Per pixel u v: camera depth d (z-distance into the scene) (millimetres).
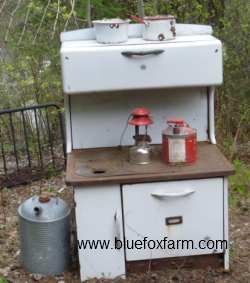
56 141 5141
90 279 2859
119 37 2809
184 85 2713
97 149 3074
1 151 4934
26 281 2922
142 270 2881
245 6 4840
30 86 5082
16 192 4211
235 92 4934
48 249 2904
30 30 4828
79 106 3020
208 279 2852
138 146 2863
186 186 2748
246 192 3998
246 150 4832
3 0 4641
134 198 2750
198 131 3086
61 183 4359
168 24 2828
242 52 4844
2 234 3527
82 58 2666
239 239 3352
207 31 2984
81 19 4617
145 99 3023
